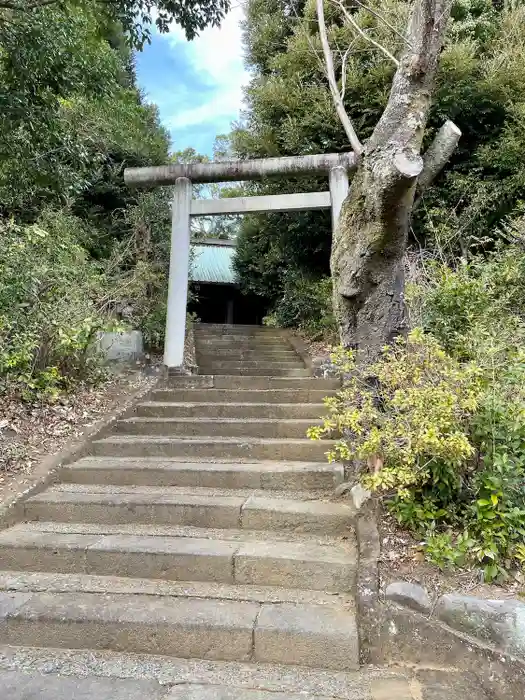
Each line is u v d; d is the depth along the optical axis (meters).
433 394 2.41
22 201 6.92
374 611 2.08
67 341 4.39
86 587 2.45
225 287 14.09
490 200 6.56
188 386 5.41
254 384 5.31
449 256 5.82
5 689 1.86
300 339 8.27
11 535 2.85
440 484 2.47
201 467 3.48
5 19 5.14
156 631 2.12
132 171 6.15
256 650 2.05
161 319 7.03
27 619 2.21
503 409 2.53
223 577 2.49
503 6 8.48
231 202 6.08
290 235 9.12
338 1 3.77
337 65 7.28
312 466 3.43
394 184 2.57
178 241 6.04
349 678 1.93
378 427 2.62
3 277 4.20
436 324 3.80
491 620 1.96
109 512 3.06
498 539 2.30
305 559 2.43
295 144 8.05
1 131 5.34
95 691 1.85
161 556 2.55
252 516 2.91
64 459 3.66
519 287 4.15
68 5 6.98
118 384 5.29
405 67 2.78
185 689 1.86
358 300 3.03
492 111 7.27
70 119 8.37
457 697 1.83
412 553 2.35
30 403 4.27
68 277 5.31
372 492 2.69
